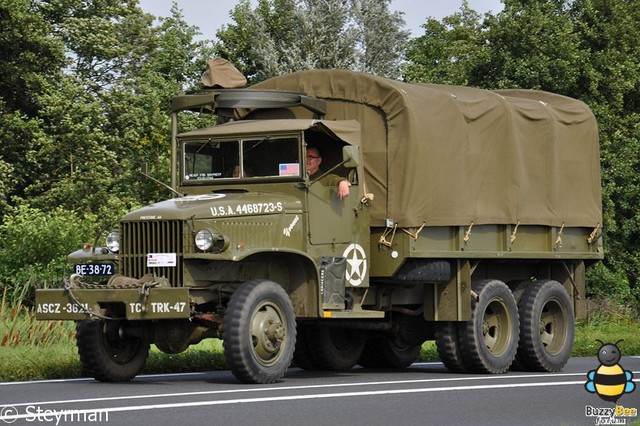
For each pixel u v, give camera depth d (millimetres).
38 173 61406
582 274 29719
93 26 64875
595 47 64688
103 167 59375
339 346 27156
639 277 62188
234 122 24641
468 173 25859
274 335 21203
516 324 26812
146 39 74250
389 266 24547
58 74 62844
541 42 61062
